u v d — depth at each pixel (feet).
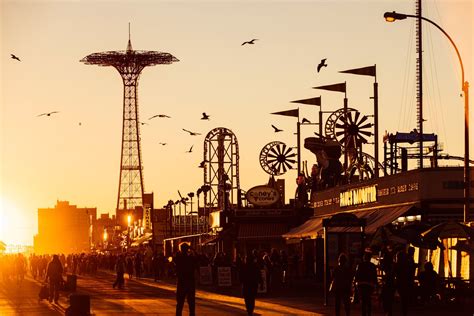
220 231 331.36
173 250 415.64
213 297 189.37
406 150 230.07
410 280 117.08
